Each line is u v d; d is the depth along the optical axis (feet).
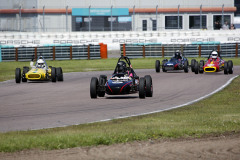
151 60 475.72
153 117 123.24
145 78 176.35
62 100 171.63
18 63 460.96
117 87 168.14
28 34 638.53
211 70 283.79
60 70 261.85
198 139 93.97
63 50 492.54
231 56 492.54
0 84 249.34
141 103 158.92
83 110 142.10
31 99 176.76
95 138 90.02
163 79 263.08
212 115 126.21
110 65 419.95
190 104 154.61
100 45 505.66
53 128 105.29
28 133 98.12
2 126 112.37
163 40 647.56
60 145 85.76
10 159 77.41
